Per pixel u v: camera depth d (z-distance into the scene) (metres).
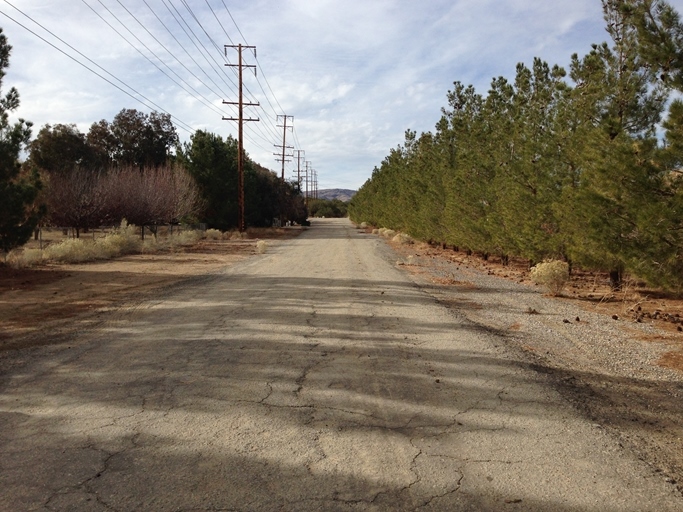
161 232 44.53
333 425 4.46
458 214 24.58
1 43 16.33
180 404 4.94
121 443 4.07
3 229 16.70
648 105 12.62
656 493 3.40
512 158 20.89
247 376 5.83
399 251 29.28
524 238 16.94
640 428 4.55
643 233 9.37
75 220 27.88
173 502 3.21
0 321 9.02
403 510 3.14
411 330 8.38
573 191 13.47
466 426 4.48
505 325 9.19
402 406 4.94
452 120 28.91
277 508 3.15
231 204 46.56
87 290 12.90
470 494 3.34
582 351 7.38
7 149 16.11
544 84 21.02
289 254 25.53
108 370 6.06
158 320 9.10
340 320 9.12
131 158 63.69
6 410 4.79
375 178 63.78
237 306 10.52
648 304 11.66
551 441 4.20
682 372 6.32
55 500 3.23
